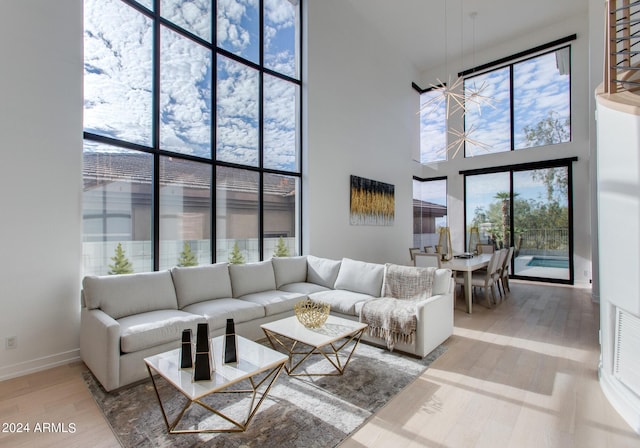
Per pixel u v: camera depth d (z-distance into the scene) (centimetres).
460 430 200
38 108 287
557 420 211
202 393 172
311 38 552
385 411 220
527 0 623
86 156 334
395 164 778
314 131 555
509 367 289
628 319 221
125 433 197
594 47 538
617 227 231
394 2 625
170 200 402
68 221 304
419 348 309
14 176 274
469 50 804
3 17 269
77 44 312
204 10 441
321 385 256
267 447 184
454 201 857
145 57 381
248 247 485
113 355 241
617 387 227
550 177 716
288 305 378
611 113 238
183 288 344
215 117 447
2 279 268
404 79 821
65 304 301
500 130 784
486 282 503
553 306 511
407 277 381
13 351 273
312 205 550
